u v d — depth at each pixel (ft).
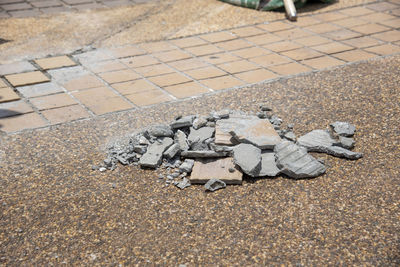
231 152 8.23
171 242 7.06
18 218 7.43
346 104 9.57
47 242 7.11
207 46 12.03
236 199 7.66
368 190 7.70
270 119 9.09
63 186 7.93
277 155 8.14
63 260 6.88
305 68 10.91
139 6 14.53
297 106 9.56
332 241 6.99
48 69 11.07
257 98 9.85
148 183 7.98
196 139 8.40
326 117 9.22
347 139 8.56
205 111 9.46
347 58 11.27
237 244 7.00
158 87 10.36
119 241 7.09
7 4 14.69
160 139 8.61
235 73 10.80
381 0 14.56
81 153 8.55
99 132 9.04
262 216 7.37
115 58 11.54
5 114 9.56
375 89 10.00
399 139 8.63
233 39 12.36
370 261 6.73
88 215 7.47
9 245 7.07
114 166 8.29
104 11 14.20
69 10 14.29
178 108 9.61
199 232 7.18
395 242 6.93
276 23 13.19
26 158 8.46
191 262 6.81
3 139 8.89
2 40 12.42
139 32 12.84
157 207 7.57
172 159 8.37
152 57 11.57
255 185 7.89
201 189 7.86
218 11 13.98
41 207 7.59
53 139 8.89
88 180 8.04
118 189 7.88
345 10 13.92
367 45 11.85
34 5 14.65
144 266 6.78
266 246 6.97
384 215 7.30
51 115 9.53
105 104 9.84
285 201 7.59
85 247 7.04
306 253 6.86
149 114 9.47
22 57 11.59
